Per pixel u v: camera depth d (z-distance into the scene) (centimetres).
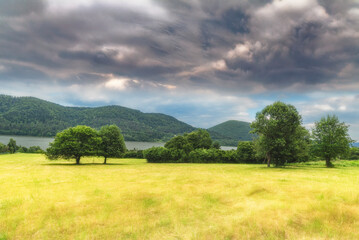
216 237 817
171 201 1331
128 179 2580
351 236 792
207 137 9131
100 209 1180
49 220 1022
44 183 2230
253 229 862
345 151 4459
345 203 1175
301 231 849
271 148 4259
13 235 870
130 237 837
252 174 3108
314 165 5156
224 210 1163
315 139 4809
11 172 3509
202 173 3338
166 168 4675
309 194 1441
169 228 921
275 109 4338
